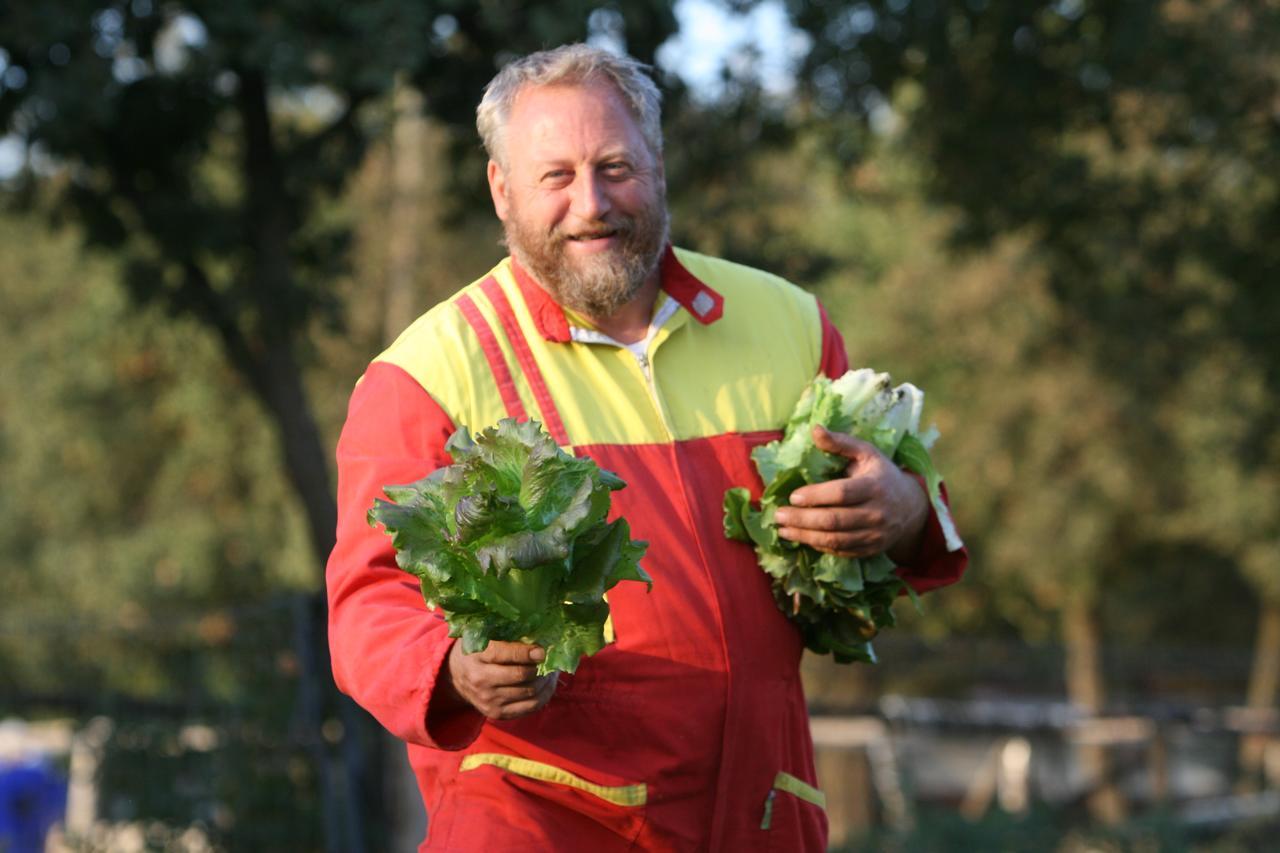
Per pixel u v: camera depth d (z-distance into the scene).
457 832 3.02
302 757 8.93
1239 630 29.94
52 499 23.89
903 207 19.86
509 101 3.14
